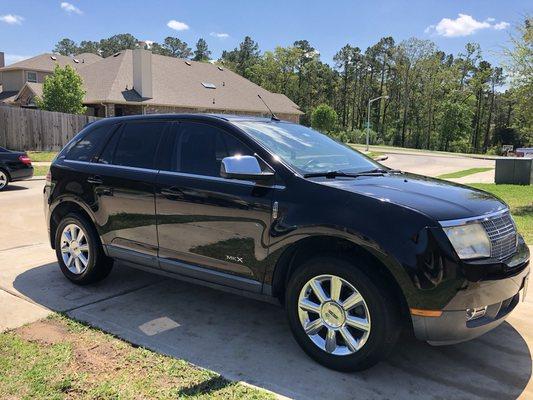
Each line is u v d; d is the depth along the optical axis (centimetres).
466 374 344
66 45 11850
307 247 362
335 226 329
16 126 2328
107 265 511
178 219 416
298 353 371
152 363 349
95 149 503
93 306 458
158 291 502
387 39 9188
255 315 443
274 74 8875
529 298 489
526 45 1227
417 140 8562
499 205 363
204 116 431
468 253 312
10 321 418
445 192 361
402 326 331
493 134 9038
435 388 325
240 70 9675
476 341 396
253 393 313
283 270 371
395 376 340
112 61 3681
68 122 2538
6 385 314
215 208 391
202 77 4059
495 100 8825
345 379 334
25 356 353
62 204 521
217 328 414
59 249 529
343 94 9588
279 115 4325
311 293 358
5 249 667
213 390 315
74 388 313
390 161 3294
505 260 328
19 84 4012
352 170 410
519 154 3281
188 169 420
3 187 1276
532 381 335
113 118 511
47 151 2455
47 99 2928
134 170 454
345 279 332
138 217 447
